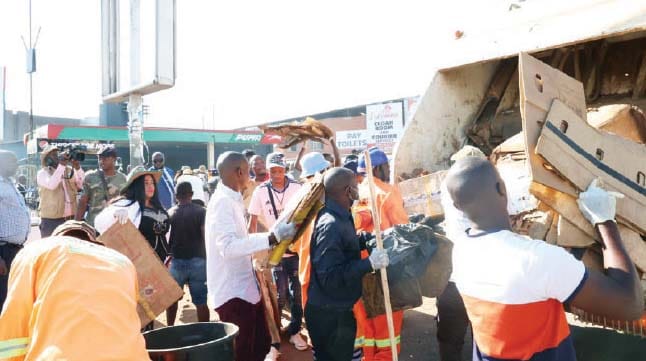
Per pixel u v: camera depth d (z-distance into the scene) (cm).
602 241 207
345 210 332
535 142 244
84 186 623
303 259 383
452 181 198
